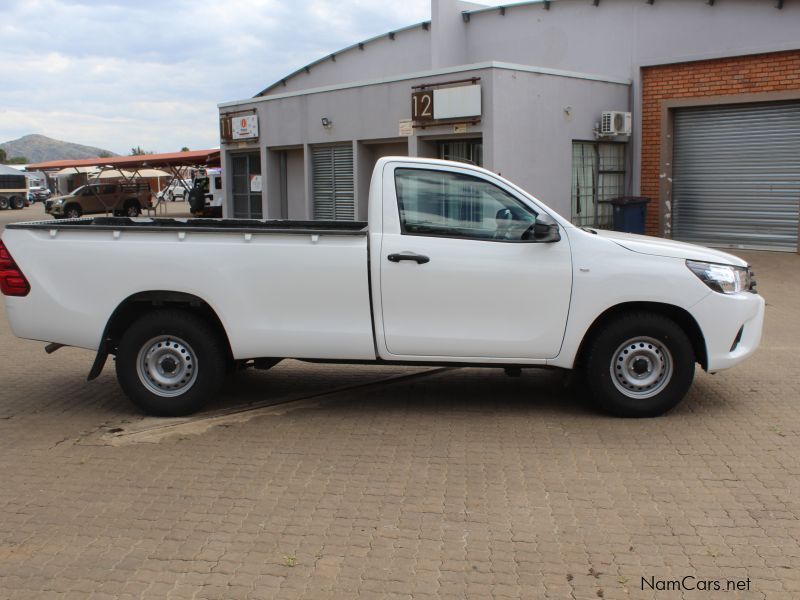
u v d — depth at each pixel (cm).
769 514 445
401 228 606
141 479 510
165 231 618
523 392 711
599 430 596
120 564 396
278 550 409
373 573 384
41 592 371
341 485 495
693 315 605
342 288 607
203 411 661
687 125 1808
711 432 588
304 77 2630
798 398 679
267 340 618
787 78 1617
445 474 511
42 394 725
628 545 410
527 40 2023
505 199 607
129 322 656
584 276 600
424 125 1698
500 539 418
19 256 635
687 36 1752
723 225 1778
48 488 497
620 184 1895
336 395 711
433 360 616
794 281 1359
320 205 2022
